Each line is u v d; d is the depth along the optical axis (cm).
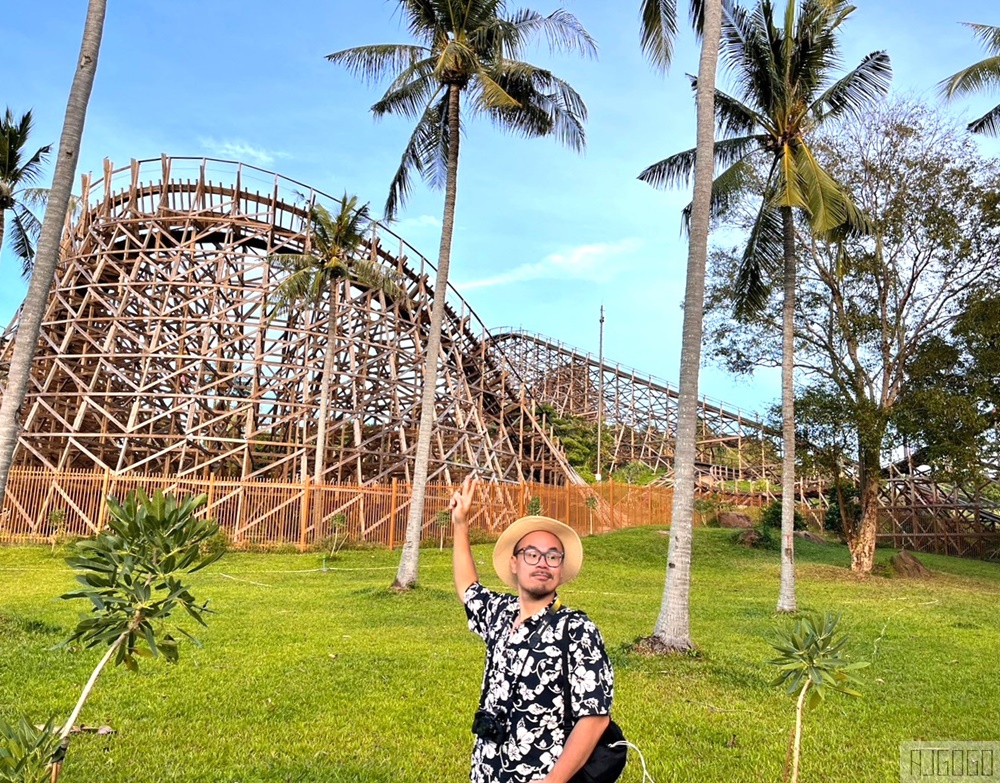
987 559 3591
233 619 1208
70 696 733
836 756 650
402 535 2552
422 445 1609
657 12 1327
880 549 3662
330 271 2717
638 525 3938
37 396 2719
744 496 5503
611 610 1484
